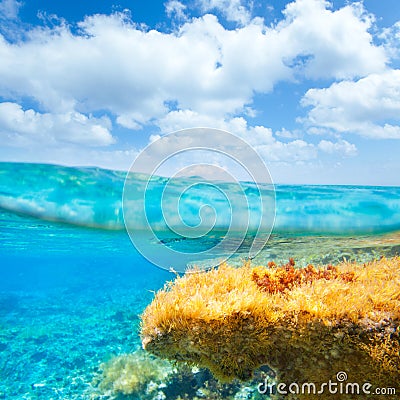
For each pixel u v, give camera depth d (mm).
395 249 17297
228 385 6895
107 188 10758
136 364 8383
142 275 41250
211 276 5570
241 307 4457
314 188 12312
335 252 17641
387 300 4617
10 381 8203
